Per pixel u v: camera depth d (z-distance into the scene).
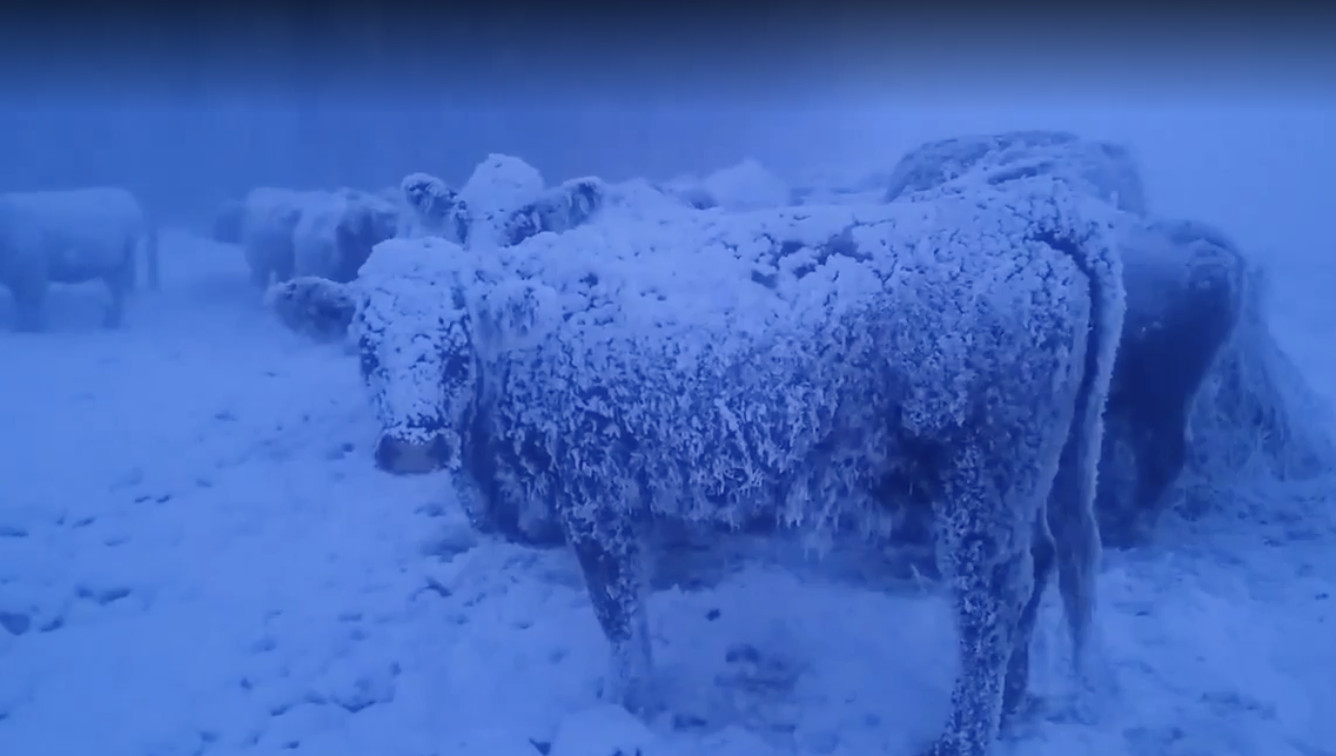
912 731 2.06
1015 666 2.07
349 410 3.30
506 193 3.09
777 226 2.05
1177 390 2.58
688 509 2.10
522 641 2.38
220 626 2.45
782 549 2.51
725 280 2.01
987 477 1.88
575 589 2.55
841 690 2.18
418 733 2.14
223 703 2.24
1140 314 2.55
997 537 1.90
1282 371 2.79
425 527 2.79
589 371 2.03
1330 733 2.03
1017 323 1.82
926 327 1.85
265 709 2.22
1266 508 2.63
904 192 3.07
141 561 2.65
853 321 1.90
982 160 3.04
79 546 2.71
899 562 2.48
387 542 2.72
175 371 3.45
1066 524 2.05
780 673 2.22
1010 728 2.06
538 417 2.07
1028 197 1.92
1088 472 1.98
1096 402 1.92
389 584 2.57
